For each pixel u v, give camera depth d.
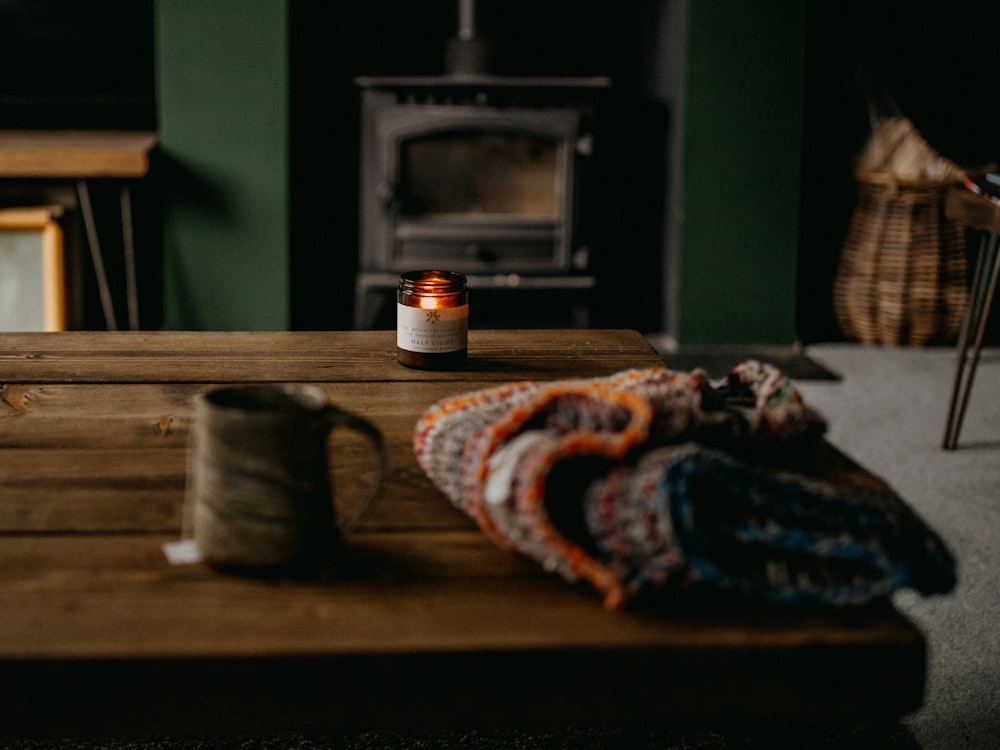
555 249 2.87
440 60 3.18
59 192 2.55
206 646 0.61
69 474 0.86
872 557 0.65
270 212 2.71
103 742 1.18
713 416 0.77
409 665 0.62
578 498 0.70
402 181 2.84
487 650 0.62
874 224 2.96
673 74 2.93
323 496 0.68
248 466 0.67
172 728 0.61
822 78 3.12
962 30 3.10
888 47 3.11
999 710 1.29
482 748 1.18
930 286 2.96
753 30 2.77
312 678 0.61
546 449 0.68
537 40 3.23
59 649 0.60
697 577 0.63
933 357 2.93
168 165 2.67
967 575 1.64
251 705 0.61
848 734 1.23
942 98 3.15
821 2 3.08
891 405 2.51
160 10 2.60
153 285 2.93
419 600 0.67
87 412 1.01
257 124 2.66
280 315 2.76
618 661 0.62
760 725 1.24
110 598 0.66
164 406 1.03
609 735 1.21
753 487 0.67
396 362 1.21
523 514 0.67
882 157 2.93
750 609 0.67
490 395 0.86
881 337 3.04
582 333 1.37
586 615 0.65
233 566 0.69
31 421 0.98
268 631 0.63
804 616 0.66
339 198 3.13
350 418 0.67
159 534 0.75
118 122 2.91
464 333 1.19
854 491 0.71
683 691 0.63
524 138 2.91
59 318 2.52
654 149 3.12
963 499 1.94
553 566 0.67
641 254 3.21
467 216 2.90
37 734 0.61
